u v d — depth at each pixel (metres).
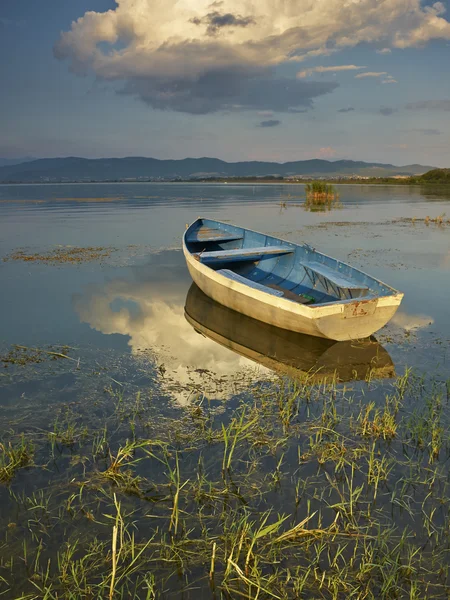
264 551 3.76
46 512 4.23
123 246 17.80
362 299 7.72
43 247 17.48
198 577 3.53
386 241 18.22
